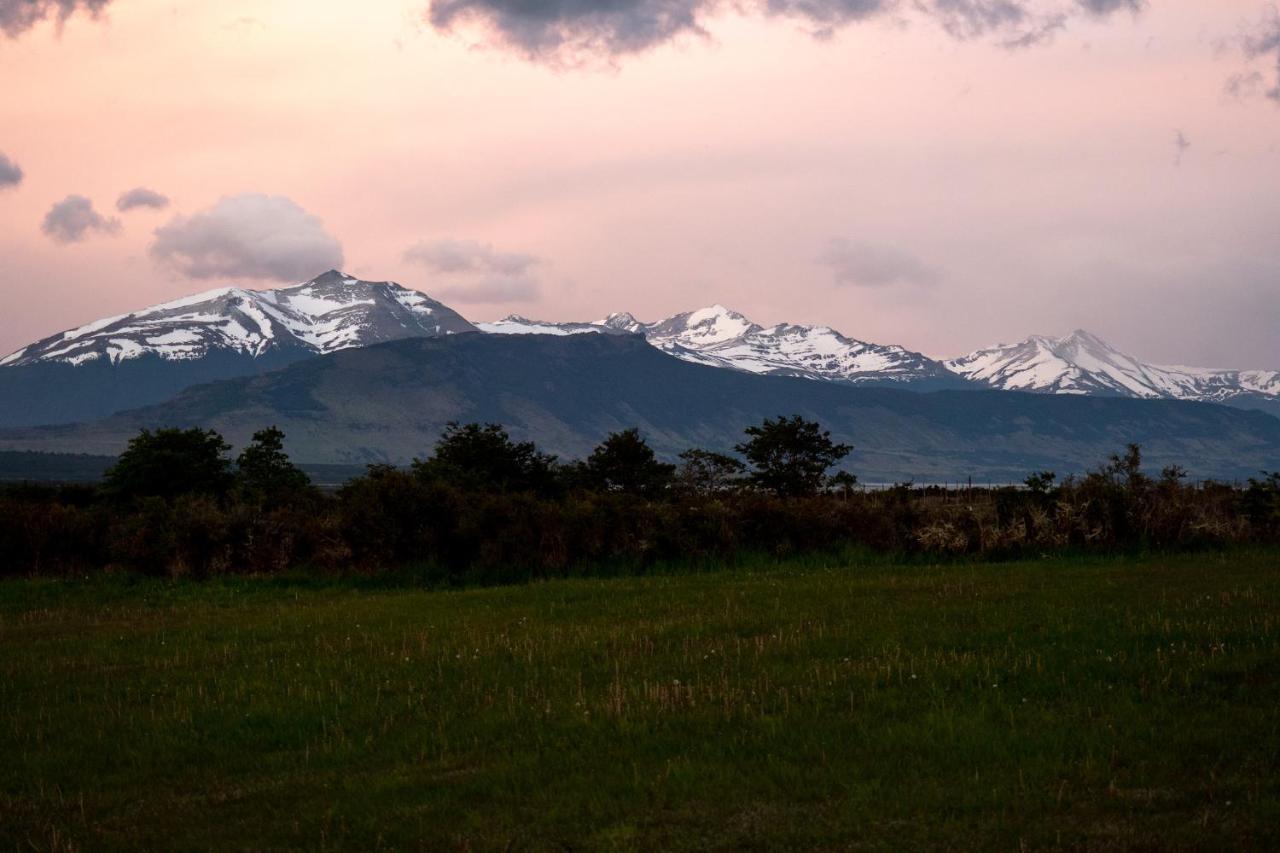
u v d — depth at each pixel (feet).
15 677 54.49
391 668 53.62
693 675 49.52
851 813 32.09
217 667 56.13
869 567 95.96
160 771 38.75
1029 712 40.55
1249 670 44.83
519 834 31.73
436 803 34.35
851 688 45.39
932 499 116.88
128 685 51.96
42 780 37.99
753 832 31.19
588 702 45.03
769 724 40.45
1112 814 31.19
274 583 96.53
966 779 34.22
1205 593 66.85
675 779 35.22
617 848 30.50
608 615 69.10
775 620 63.57
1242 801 31.50
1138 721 38.70
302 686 50.06
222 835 32.65
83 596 88.69
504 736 41.11
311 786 36.58
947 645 53.52
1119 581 75.51
